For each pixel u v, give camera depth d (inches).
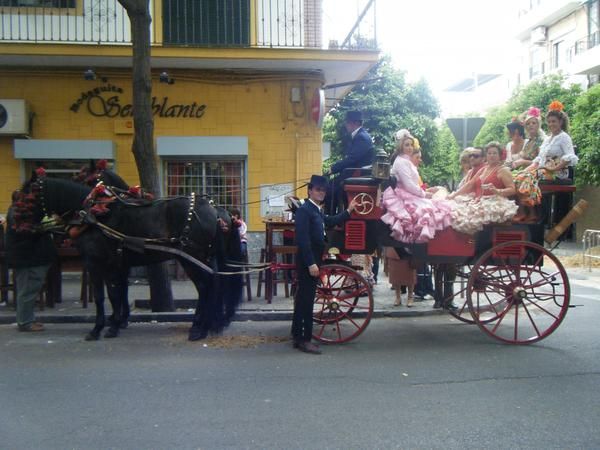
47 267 318.7
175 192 504.1
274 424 177.8
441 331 310.7
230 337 298.0
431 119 940.0
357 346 277.1
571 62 967.6
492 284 281.4
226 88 498.6
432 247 281.7
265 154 503.5
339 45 536.4
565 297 275.4
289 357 257.0
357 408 191.2
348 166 297.1
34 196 301.4
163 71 491.5
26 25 476.1
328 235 283.0
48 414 186.7
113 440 166.2
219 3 502.6
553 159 287.1
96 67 484.7
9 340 294.8
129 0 331.6
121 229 289.7
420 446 161.5
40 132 485.4
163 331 315.9
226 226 294.4
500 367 237.5
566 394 203.9
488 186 280.2
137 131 343.0
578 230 947.3
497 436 167.9
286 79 501.4
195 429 174.1
